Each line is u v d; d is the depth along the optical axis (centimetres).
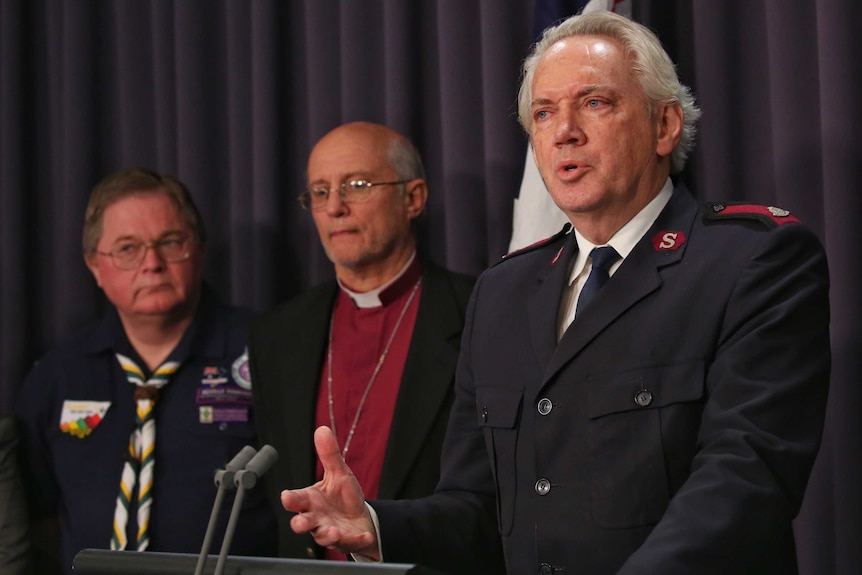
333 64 401
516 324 219
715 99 330
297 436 319
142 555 157
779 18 314
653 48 214
